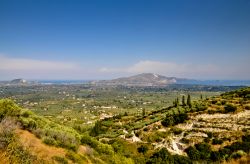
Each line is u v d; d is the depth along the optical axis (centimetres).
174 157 3922
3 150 1233
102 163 1953
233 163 3041
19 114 1811
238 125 4781
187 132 5044
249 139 4141
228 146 3991
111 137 6231
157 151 4359
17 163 1210
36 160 1334
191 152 4169
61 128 2136
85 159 1784
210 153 3950
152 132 5588
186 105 7706
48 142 1652
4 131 1380
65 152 1653
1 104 1759
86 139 2284
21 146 1349
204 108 5988
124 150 4253
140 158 3838
